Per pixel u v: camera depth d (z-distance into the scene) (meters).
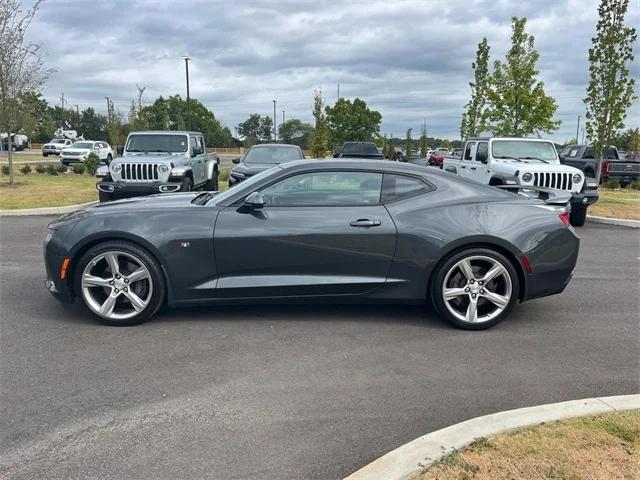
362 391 3.88
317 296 5.17
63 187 17.47
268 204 5.16
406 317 5.50
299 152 14.70
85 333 4.93
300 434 3.31
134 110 40.03
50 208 12.75
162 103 66.88
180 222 5.03
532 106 20.55
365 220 5.08
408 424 3.44
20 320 5.24
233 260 5.05
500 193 5.41
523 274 5.18
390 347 4.71
